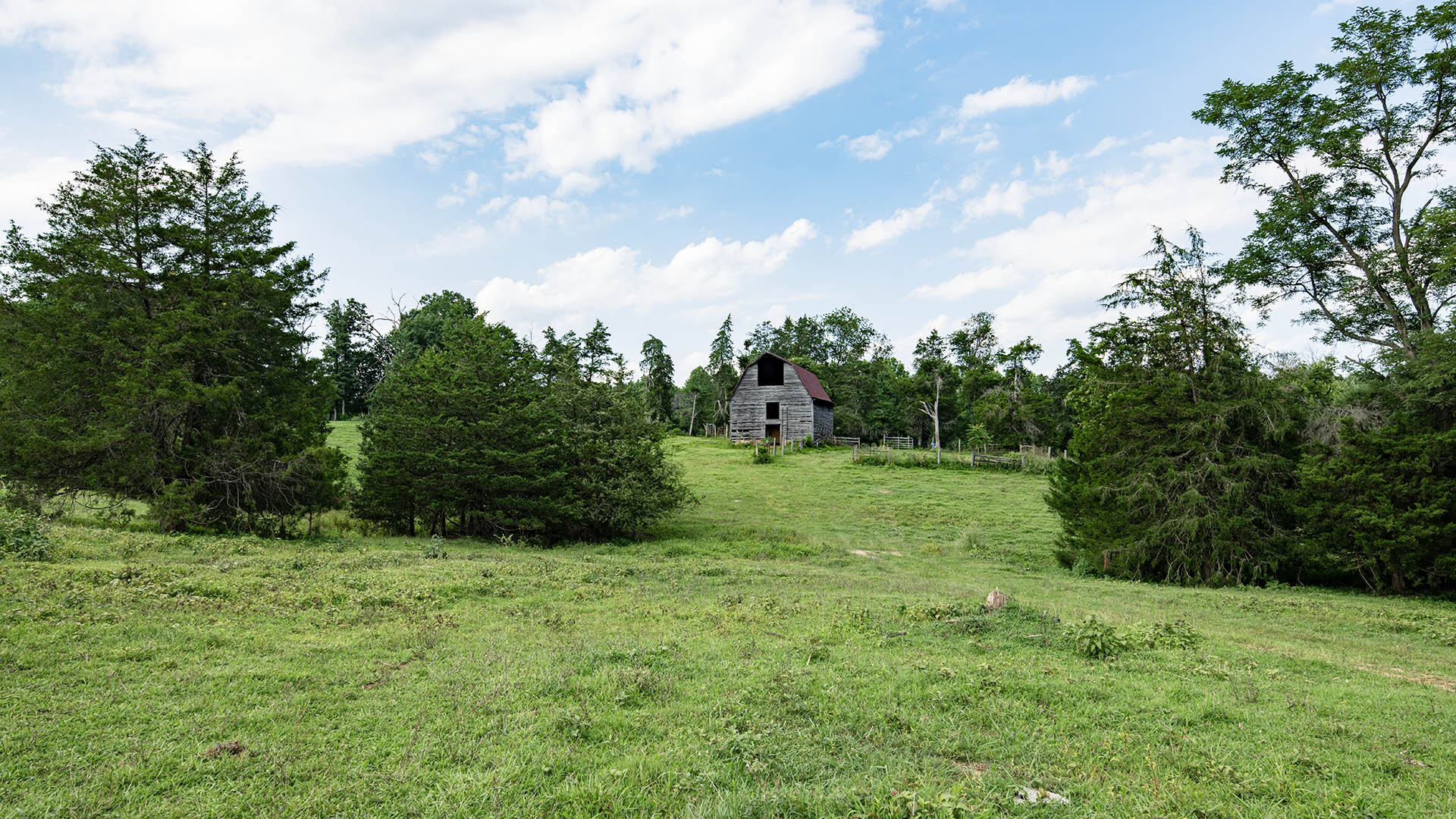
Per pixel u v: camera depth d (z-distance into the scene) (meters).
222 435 22.52
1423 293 23.38
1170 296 24.81
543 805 5.34
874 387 87.00
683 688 8.37
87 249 20.55
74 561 13.97
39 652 8.16
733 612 13.48
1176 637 11.79
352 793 5.44
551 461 28.55
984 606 13.29
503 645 10.09
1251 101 25.27
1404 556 19.92
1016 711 7.82
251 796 5.28
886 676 9.08
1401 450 20.33
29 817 4.80
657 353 85.62
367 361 79.94
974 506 38.06
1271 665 10.67
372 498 27.62
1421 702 8.74
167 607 10.78
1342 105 24.44
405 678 8.34
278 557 16.81
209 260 23.09
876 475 47.12
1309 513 21.64
